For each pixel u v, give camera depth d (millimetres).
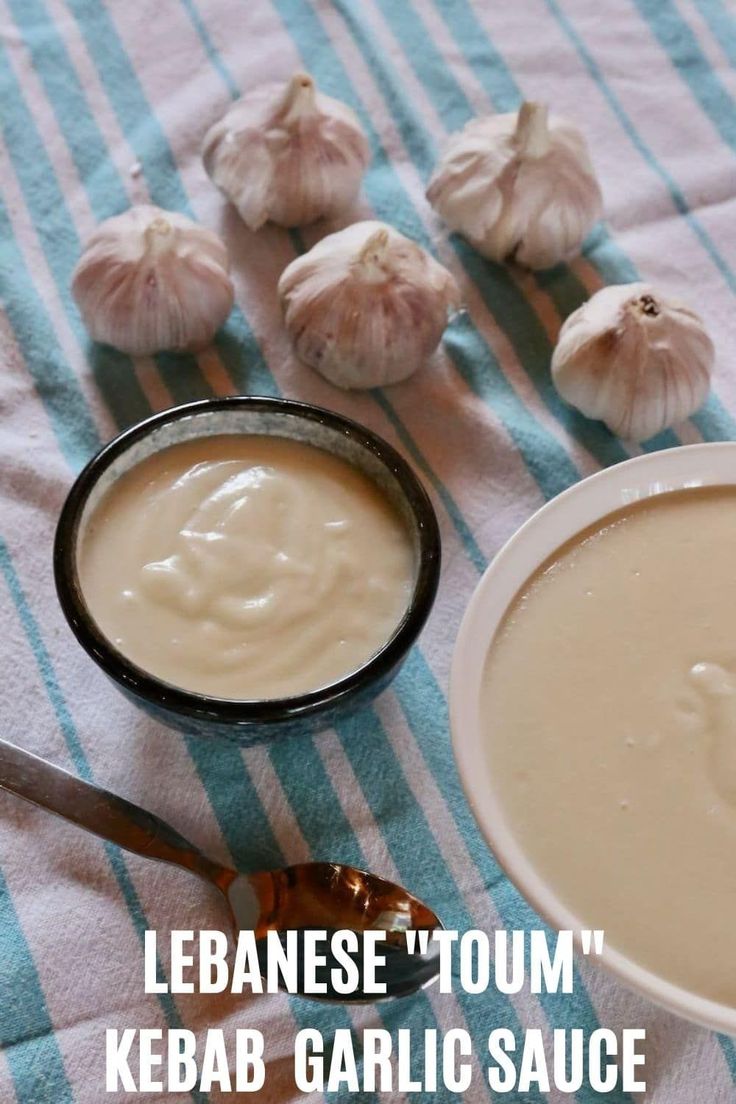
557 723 604
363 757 641
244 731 595
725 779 595
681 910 582
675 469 634
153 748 639
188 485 637
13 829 625
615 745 602
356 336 685
